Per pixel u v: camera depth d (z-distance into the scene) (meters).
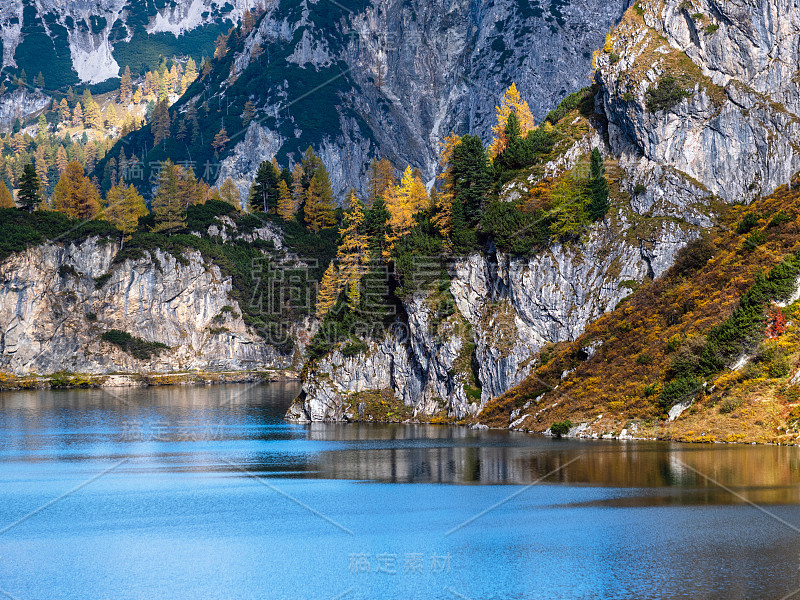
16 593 51.66
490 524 63.16
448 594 49.41
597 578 50.62
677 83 132.25
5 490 83.44
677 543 56.09
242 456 102.62
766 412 85.19
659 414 94.12
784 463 74.31
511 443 100.06
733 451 80.31
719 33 132.38
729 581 49.03
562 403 108.50
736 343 93.12
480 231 130.88
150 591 51.62
